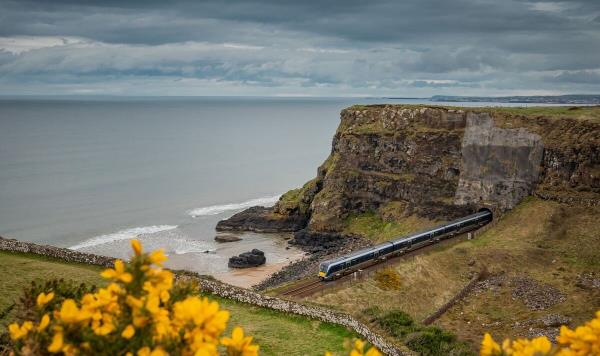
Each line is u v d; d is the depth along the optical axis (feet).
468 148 351.46
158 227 409.28
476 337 185.68
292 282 234.58
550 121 328.49
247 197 534.37
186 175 648.38
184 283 33.50
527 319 200.23
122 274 28.50
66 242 362.74
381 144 395.75
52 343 28.60
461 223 306.76
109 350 28.02
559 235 276.21
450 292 227.61
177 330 27.76
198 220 436.35
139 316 28.12
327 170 425.28
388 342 128.77
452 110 372.17
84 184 558.15
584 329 28.53
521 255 257.55
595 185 297.53
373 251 247.09
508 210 323.98
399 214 367.04
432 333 146.82
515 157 329.52
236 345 28.17
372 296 210.79
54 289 40.01
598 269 240.53
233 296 147.13
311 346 122.11
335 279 227.81
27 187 528.63
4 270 142.20
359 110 426.10
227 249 358.23
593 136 307.78
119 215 438.81
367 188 393.09
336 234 376.27
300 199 422.00
